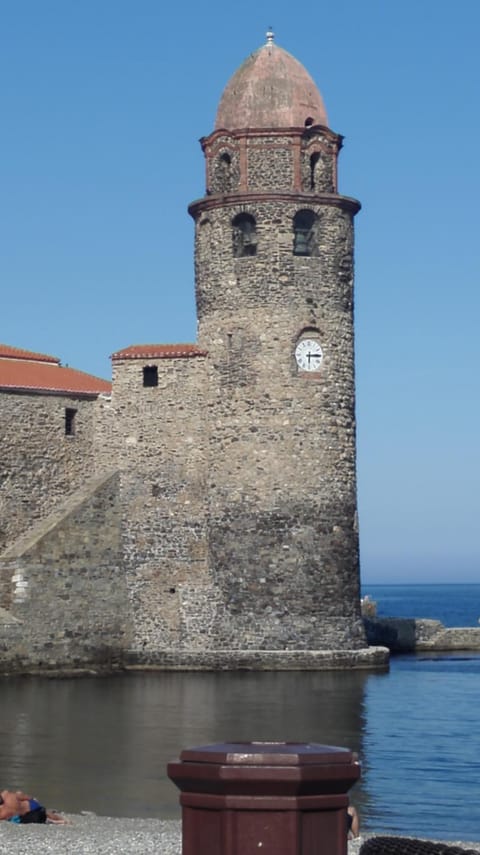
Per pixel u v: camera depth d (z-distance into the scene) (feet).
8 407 164.86
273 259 160.86
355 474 164.96
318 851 33.83
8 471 164.14
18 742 102.42
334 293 163.12
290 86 164.35
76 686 142.10
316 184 164.55
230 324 162.20
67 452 167.94
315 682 145.28
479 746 102.27
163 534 164.14
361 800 82.33
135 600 164.04
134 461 166.50
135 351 168.14
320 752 34.32
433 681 147.02
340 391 162.91
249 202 161.27
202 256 165.27
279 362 160.35
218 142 164.45
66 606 158.10
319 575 159.74
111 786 85.30
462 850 43.55
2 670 152.05
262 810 33.58
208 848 33.91
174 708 122.52
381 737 106.42
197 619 161.58
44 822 70.38
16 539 163.63
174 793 83.05
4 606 154.92
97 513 162.91
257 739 103.55
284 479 159.74
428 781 88.33
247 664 157.69
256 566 159.33
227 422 161.79
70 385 169.68
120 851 60.49
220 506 161.58
